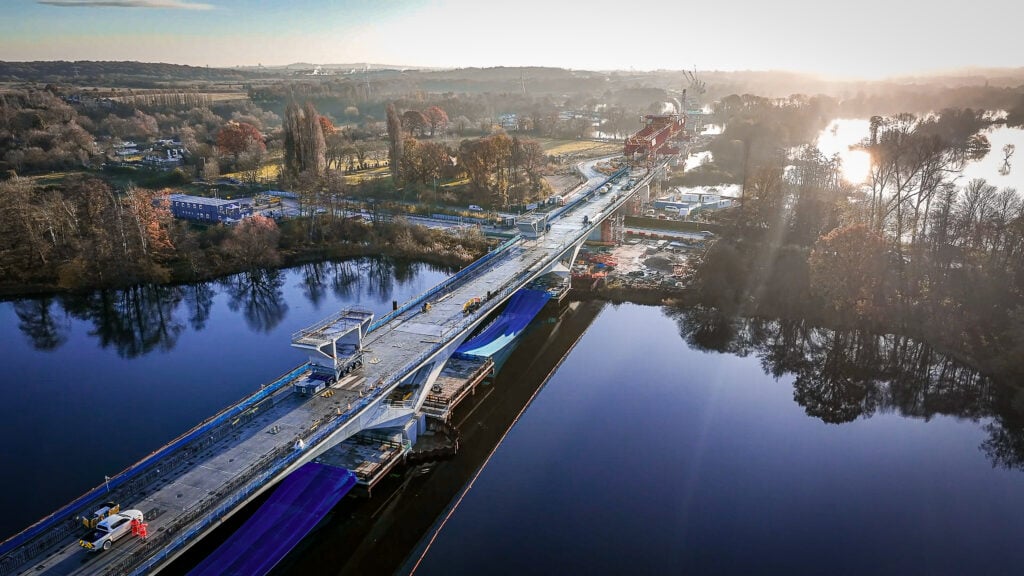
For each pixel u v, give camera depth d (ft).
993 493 263.08
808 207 526.57
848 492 261.65
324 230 577.02
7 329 413.59
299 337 258.78
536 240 477.36
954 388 356.18
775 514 247.29
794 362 377.91
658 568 218.79
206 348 386.73
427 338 308.19
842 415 321.93
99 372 354.33
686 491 258.78
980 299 402.31
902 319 415.23
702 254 510.58
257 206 650.43
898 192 529.45
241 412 239.50
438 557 222.69
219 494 192.85
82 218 540.93
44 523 181.06
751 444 293.23
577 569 217.77
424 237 572.92
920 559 226.17
